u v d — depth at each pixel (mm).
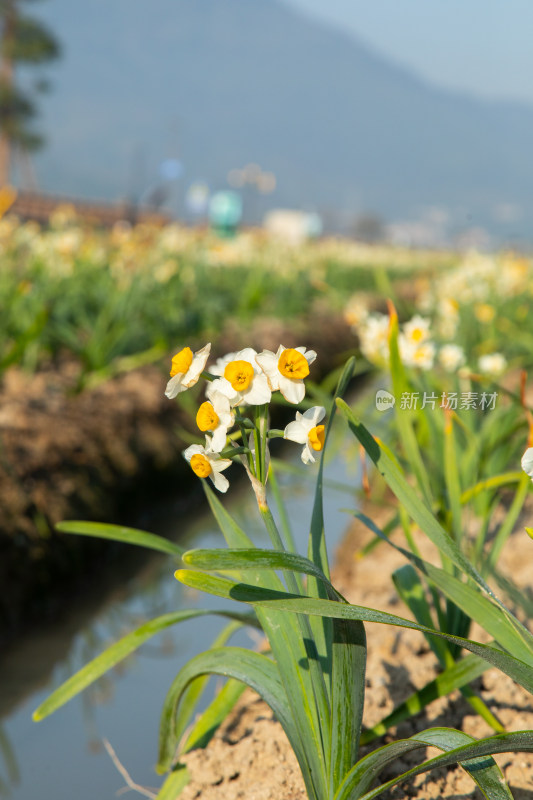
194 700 823
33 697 1144
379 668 885
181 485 2037
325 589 644
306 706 659
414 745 613
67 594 1450
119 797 899
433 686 748
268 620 670
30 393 1757
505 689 833
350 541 1513
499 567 1126
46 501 1481
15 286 2100
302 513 1929
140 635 762
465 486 976
